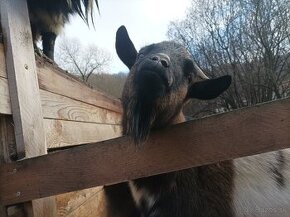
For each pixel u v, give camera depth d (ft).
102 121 4.07
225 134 1.54
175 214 2.00
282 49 12.25
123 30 2.24
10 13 1.94
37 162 1.72
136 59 2.11
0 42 1.89
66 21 3.22
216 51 12.73
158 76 1.65
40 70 2.26
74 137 2.82
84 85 3.29
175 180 2.03
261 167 2.30
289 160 2.42
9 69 1.89
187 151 1.59
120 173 1.64
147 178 2.08
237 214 2.08
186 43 13.30
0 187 1.74
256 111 1.50
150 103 1.73
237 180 2.18
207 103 10.32
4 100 1.83
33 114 2.01
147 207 2.10
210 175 2.12
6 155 1.83
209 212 2.02
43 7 2.91
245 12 12.57
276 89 12.10
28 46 2.06
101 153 1.66
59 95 2.57
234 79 11.92
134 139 1.64
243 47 12.36
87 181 1.66
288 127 1.45
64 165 1.69
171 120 1.96
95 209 2.98
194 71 2.10
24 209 1.78
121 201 2.25
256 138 1.50
